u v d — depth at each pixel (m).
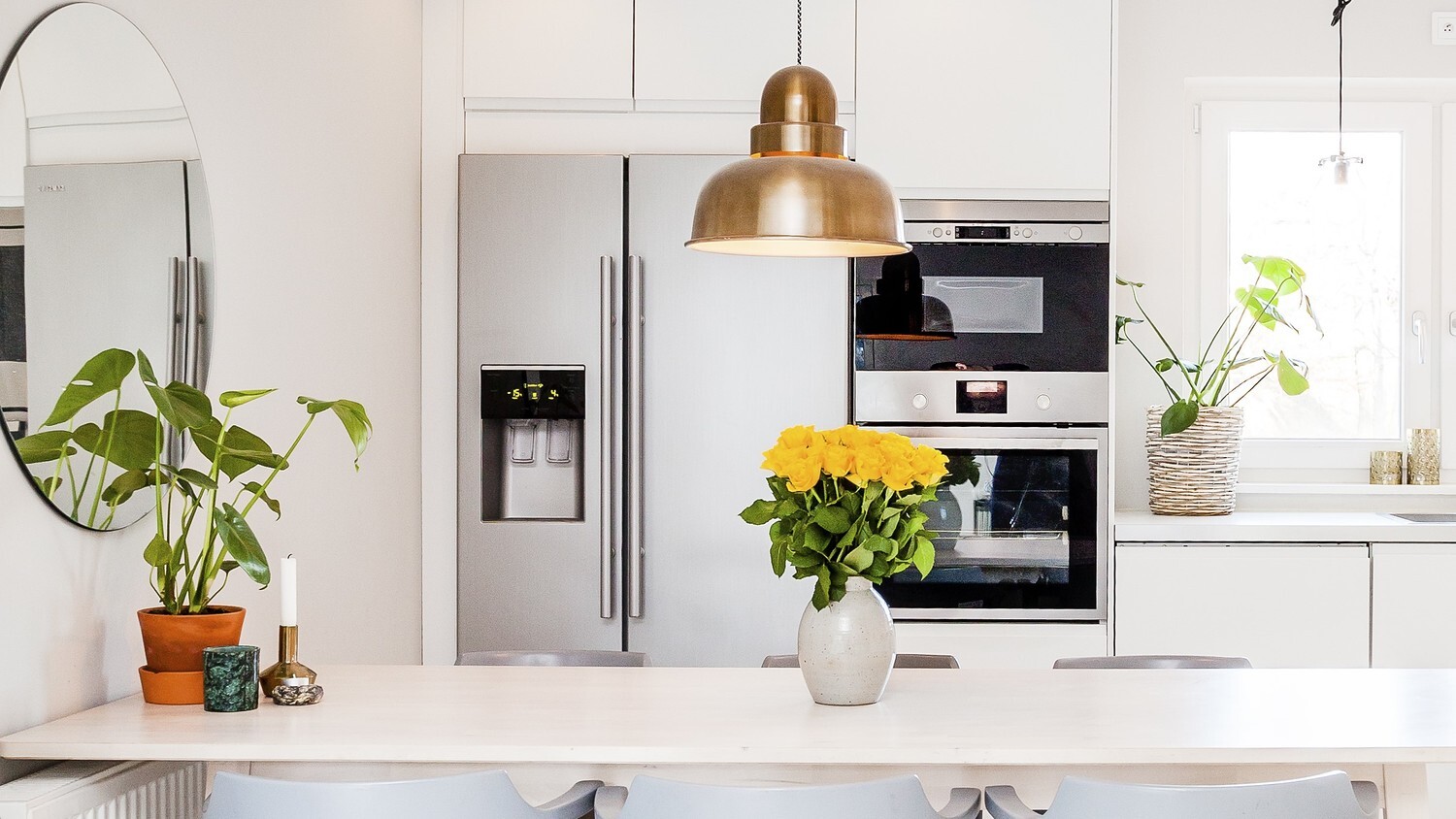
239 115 2.55
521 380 3.65
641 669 2.39
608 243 3.66
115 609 2.13
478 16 3.77
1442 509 4.21
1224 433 3.90
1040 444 3.67
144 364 1.97
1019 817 1.82
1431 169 4.34
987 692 2.16
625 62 3.75
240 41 2.56
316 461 2.94
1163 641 3.68
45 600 1.92
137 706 2.03
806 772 2.02
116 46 2.09
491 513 3.68
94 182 2.02
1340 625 3.67
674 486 3.67
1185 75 4.29
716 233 1.79
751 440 3.67
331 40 3.04
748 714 1.97
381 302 3.41
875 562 2.04
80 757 1.77
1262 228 4.39
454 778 1.64
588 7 3.75
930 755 1.75
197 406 2.03
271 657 2.71
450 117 3.77
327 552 3.00
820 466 2.01
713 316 3.67
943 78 3.70
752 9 3.74
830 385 3.68
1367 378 4.38
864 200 1.79
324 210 3.00
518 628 3.66
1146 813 1.61
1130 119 4.30
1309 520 3.78
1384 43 4.26
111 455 2.07
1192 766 2.03
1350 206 4.37
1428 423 4.35
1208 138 4.34
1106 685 2.22
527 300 3.66
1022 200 3.71
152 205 2.19
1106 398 3.69
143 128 2.16
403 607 3.58
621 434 3.66
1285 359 3.98
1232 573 3.67
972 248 3.69
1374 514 4.04
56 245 1.92
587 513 3.64
